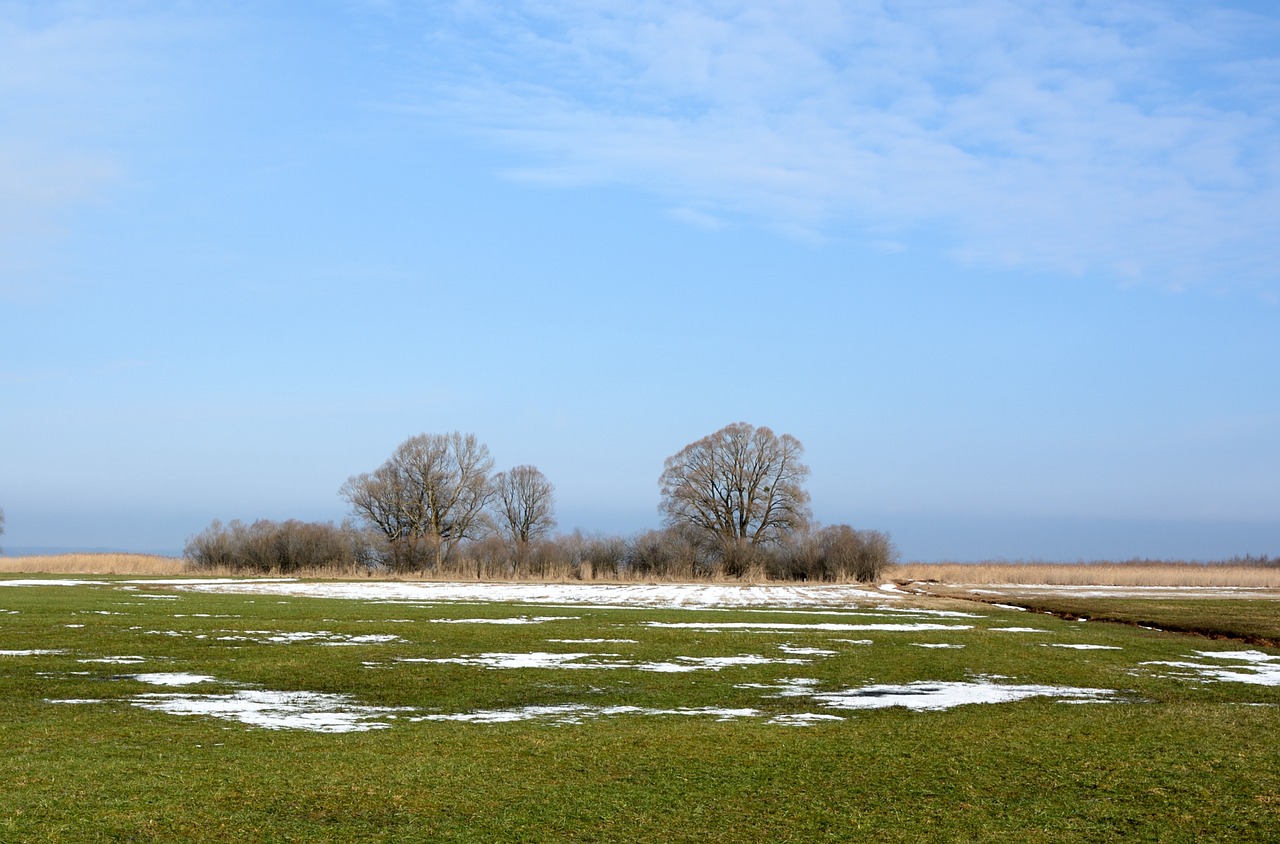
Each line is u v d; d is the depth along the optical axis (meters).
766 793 14.95
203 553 104.81
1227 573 111.38
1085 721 21.06
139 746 17.92
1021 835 13.05
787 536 109.88
